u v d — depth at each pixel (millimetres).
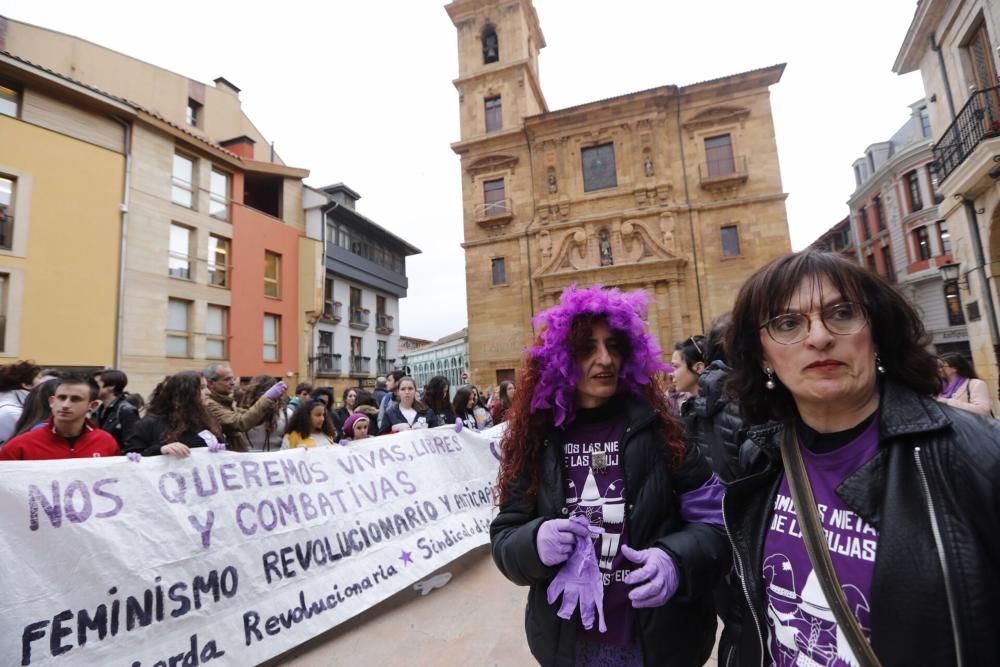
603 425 1573
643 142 19297
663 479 1471
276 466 3135
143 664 2215
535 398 1561
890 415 985
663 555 1269
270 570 2785
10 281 11469
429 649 2789
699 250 18484
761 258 17922
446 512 4027
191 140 15789
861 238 28234
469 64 22562
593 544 1470
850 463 1042
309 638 2730
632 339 1500
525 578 1450
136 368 13773
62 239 12414
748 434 1280
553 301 19688
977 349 9617
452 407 6418
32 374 4387
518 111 21406
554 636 1474
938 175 10258
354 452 3691
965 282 9672
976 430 889
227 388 4668
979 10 8578
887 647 856
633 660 1418
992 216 8656
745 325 1228
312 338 20141
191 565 2508
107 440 3035
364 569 3207
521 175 20922
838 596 949
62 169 12523
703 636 1463
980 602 786
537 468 1582
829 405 1061
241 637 2523
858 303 1014
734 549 1218
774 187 18125
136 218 14055
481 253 21094
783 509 1140
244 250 17703
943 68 10000
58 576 2117
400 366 27875
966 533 826
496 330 20500
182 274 15562
